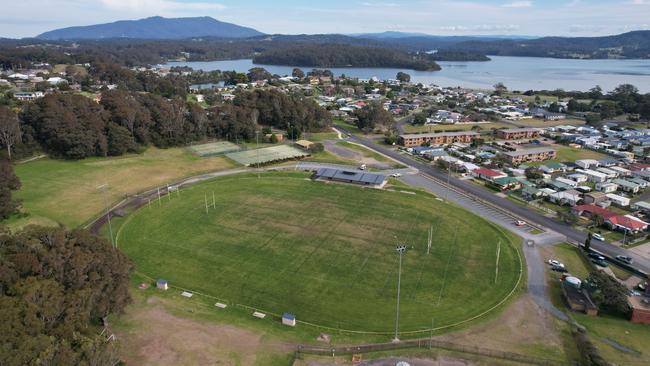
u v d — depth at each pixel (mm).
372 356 51750
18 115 142500
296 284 68000
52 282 45031
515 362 50969
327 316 60156
